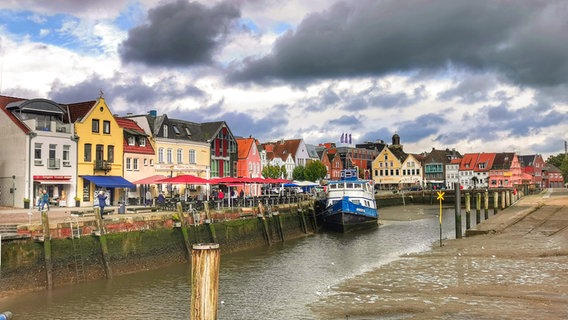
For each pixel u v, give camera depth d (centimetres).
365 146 16212
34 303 2102
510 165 13662
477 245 3172
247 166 7869
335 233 4866
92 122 4800
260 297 2180
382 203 9250
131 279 2611
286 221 4488
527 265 2430
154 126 5719
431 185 12812
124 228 2792
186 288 2403
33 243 2300
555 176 18275
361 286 2127
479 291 1920
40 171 4306
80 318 1900
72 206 4538
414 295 1919
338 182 5200
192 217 3328
